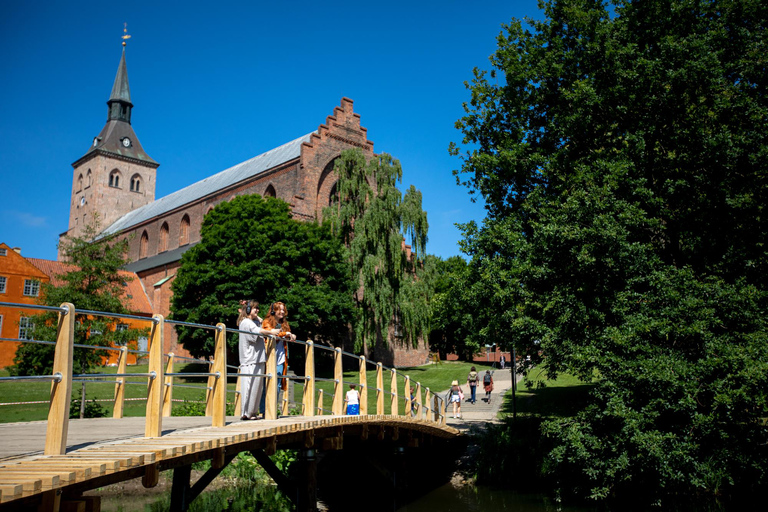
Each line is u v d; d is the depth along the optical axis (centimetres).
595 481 1861
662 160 1933
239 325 1060
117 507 1864
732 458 1561
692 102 1917
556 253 1830
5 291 5188
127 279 2867
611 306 1761
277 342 1110
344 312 4272
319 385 3719
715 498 1722
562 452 1712
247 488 2094
